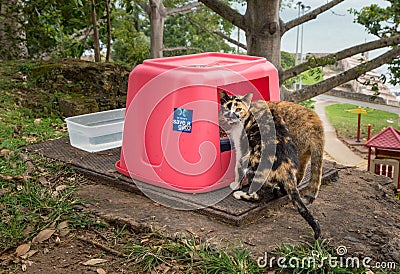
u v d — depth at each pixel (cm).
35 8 423
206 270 126
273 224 149
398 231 150
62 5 421
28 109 275
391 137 283
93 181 182
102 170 184
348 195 176
